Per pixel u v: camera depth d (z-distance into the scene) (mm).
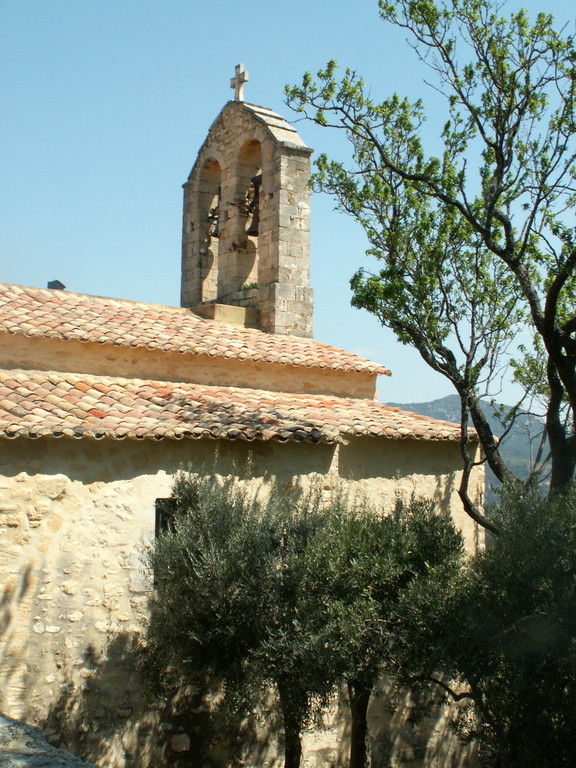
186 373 14320
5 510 10297
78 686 10633
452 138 12648
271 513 10641
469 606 9430
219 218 18359
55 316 13781
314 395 15422
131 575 11078
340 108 12883
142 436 11062
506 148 12062
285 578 10062
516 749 9242
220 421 12070
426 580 10141
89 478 10938
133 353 13812
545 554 9180
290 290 16922
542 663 9109
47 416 10844
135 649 11016
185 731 11359
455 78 12273
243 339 15648
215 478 11789
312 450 12875
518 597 9289
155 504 11438
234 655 9969
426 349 12977
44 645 10453
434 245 13242
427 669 9680
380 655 10008
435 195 12383
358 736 11141
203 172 18828
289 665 9539
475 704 10125
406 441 14141
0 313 13219
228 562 9938
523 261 12836
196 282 18609
